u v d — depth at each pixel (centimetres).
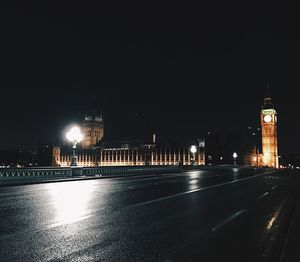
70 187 2558
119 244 868
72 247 834
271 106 19462
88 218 1227
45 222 1131
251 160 18312
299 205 1583
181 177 4375
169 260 734
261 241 902
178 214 1345
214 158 17712
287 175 5578
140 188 2556
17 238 908
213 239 927
